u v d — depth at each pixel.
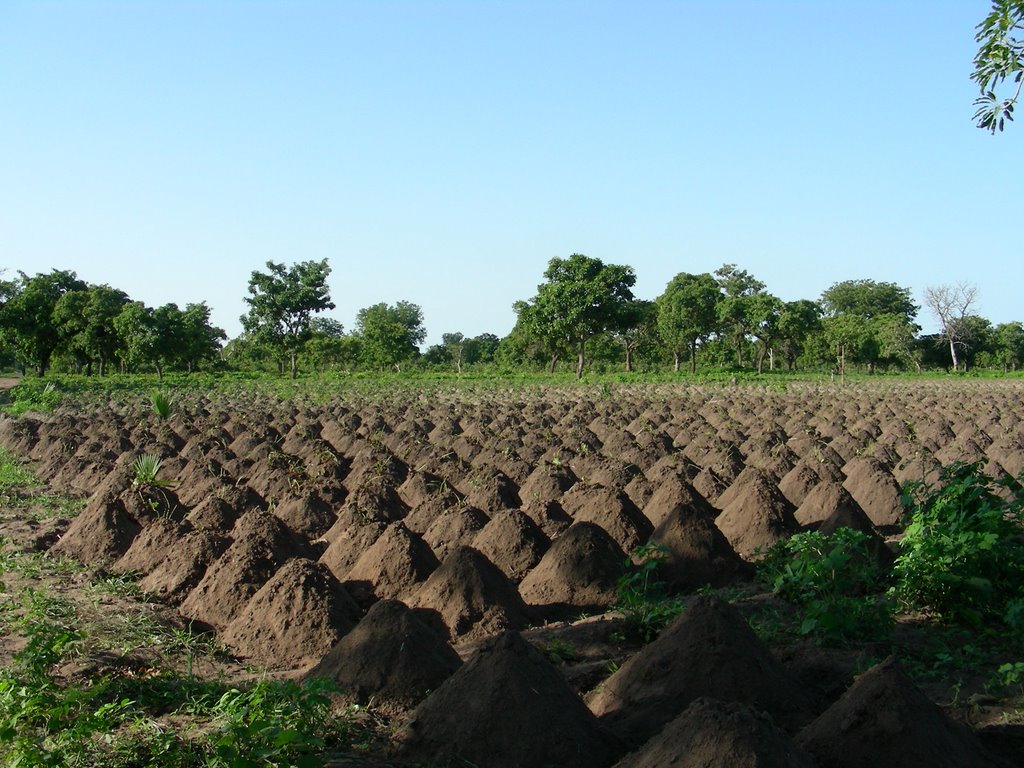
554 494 14.84
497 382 53.72
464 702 6.23
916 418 26.89
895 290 104.94
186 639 8.62
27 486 17.31
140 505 12.44
